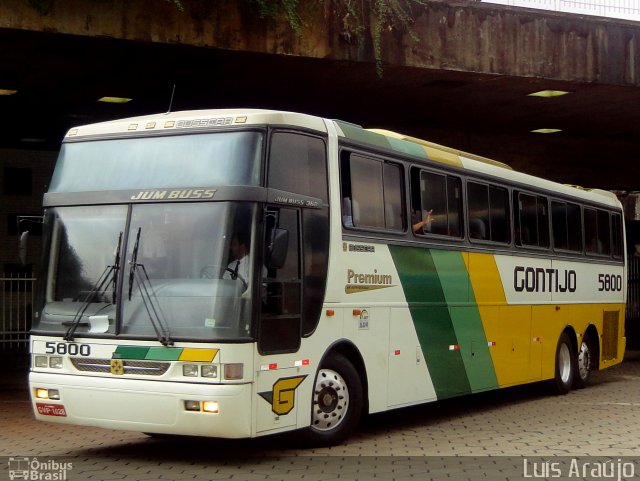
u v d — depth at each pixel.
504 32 17.30
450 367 13.01
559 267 16.88
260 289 9.30
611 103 20.41
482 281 14.02
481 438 11.62
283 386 9.60
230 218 9.30
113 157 10.11
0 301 20.77
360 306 11.02
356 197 11.11
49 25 13.64
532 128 23.89
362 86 18.22
